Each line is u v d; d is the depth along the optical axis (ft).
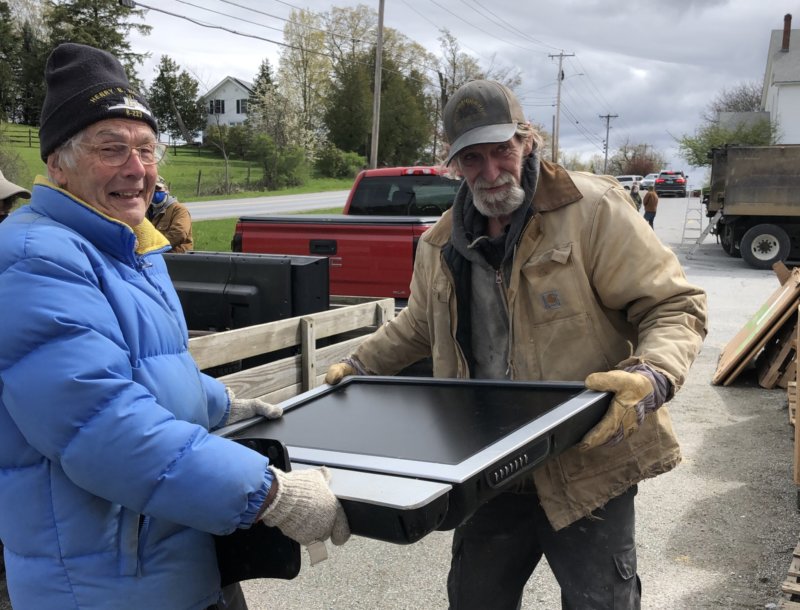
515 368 7.14
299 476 4.70
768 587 10.93
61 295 4.60
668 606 10.50
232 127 221.25
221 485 4.53
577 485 6.68
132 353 5.06
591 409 5.88
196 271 16.63
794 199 52.03
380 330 8.41
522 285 7.01
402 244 21.58
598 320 6.93
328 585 11.25
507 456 4.95
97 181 5.19
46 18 199.72
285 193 157.48
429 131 246.88
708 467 15.80
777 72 146.82
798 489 13.42
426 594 10.94
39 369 4.47
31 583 4.91
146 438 4.52
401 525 4.33
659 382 6.14
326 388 7.47
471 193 7.20
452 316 7.54
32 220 4.99
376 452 5.28
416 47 243.81
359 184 27.55
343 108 233.14
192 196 145.59
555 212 6.88
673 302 6.72
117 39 185.88
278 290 15.75
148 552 5.05
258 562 5.47
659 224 94.32
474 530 7.47
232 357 13.03
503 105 6.68
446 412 6.27
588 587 6.88
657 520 13.29
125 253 5.33
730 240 57.57
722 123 138.82
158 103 273.54
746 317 34.22
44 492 4.81
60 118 5.10
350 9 233.55
